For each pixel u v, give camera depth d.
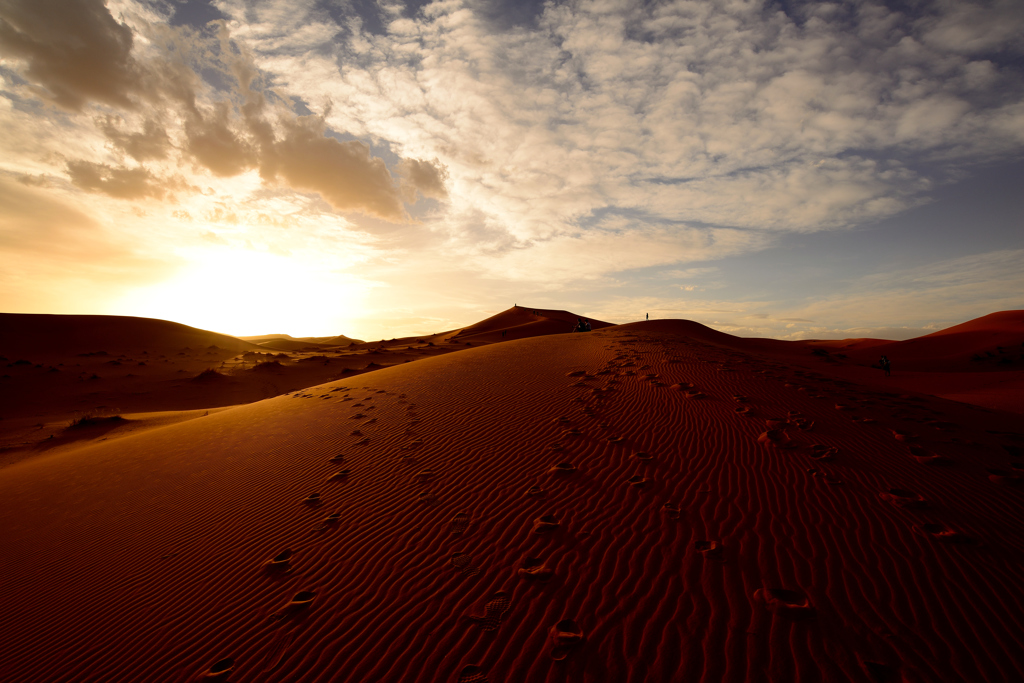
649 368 13.30
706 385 11.32
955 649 3.54
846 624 3.83
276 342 81.12
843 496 5.84
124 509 7.75
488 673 3.70
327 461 8.78
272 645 4.32
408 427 10.07
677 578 4.55
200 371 40.06
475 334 86.00
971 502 5.63
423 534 5.88
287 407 14.02
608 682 3.49
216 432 11.98
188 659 4.29
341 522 6.44
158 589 5.44
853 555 4.70
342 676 3.86
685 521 5.51
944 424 8.80
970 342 52.38
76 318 55.91
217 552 6.09
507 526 5.82
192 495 8.02
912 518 5.28
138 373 37.59
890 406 10.15
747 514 5.57
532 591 4.60
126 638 4.69
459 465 7.81
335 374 41.56
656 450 7.63
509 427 9.38
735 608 4.09
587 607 4.30
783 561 4.66
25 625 5.04
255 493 7.78
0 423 22.89
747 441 7.77
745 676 3.44
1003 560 4.53
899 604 4.02
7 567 6.25
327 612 4.68
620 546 5.16
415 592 4.82
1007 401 21.64
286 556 5.79
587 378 12.63
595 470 7.10
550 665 3.70
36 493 9.08
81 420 20.23
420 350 59.31
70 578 5.85
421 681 3.70
